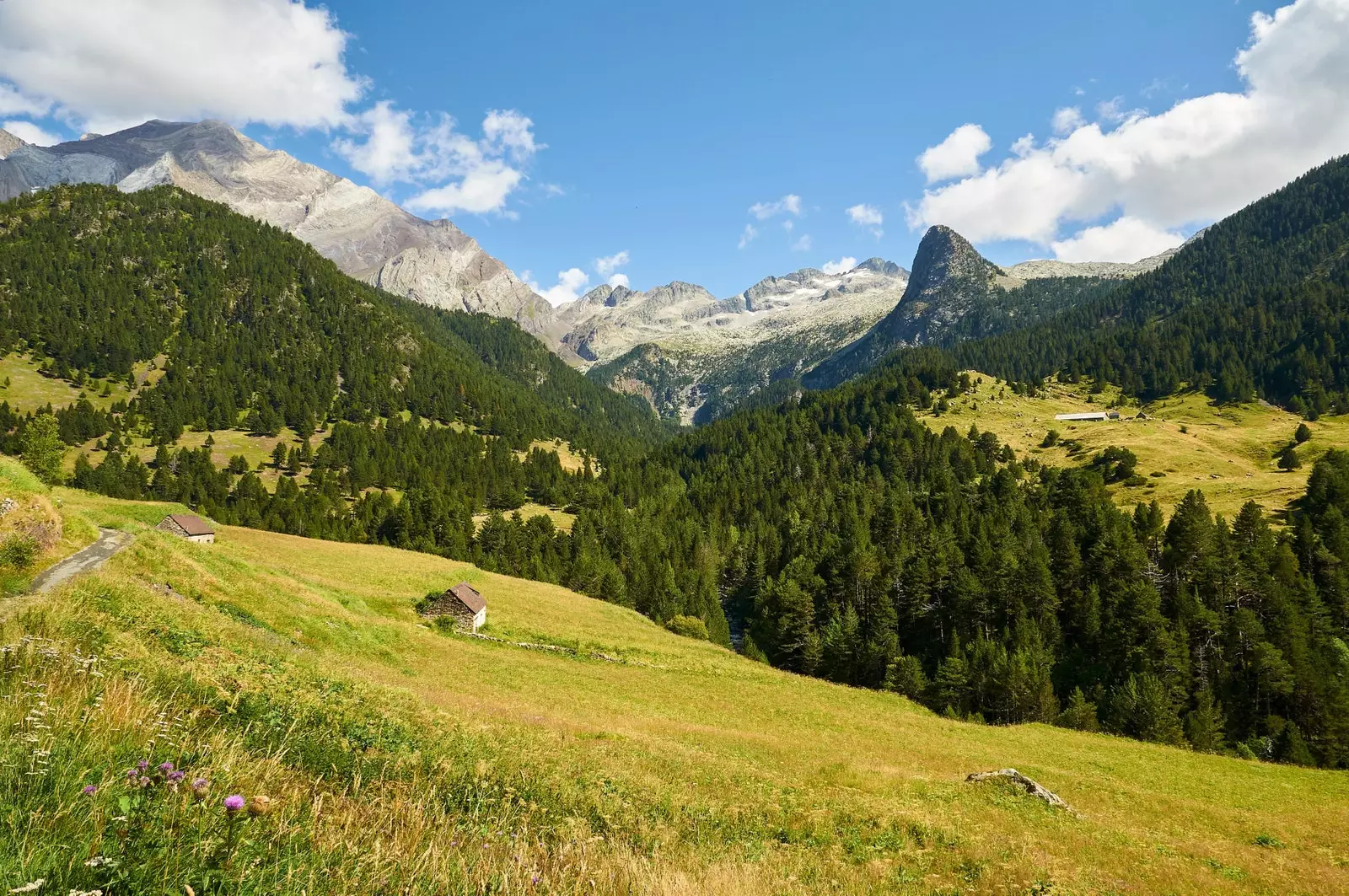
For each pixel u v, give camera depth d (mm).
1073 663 84375
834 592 111312
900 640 103250
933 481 173750
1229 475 167250
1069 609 93188
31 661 9047
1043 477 176000
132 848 4680
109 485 153250
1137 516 117562
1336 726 67375
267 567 51594
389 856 6887
